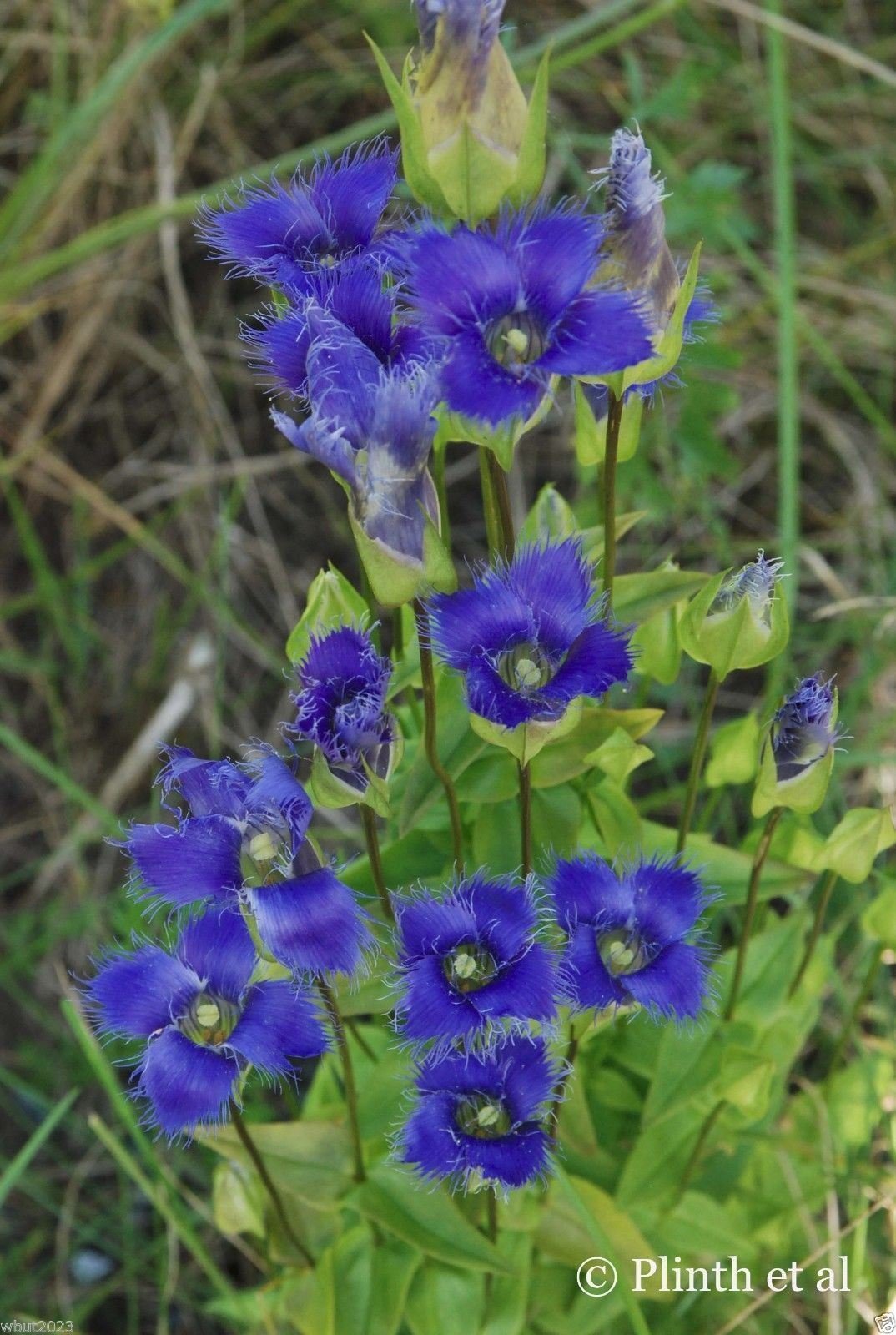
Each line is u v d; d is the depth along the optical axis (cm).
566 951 61
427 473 60
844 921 76
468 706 60
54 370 100
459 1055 62
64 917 88
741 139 105
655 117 94
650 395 64
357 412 59
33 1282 81
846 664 90
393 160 63
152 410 101
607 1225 69
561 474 96
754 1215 74
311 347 59
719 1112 70
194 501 98
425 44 60
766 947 71
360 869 69
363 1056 72
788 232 80
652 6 104
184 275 103
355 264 61
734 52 105
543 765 65
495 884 62
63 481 99
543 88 60
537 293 59
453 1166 61
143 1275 81
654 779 88
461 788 65
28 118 102
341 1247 70
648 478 86
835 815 83
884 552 94
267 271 62
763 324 99
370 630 62
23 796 94
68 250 86
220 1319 80
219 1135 68
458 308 59
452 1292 69
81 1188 82
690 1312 74
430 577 60
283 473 99
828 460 98
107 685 96
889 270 101
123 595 98
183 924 63
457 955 61
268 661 94
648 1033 71
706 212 87
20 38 101
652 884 62
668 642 67
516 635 60
